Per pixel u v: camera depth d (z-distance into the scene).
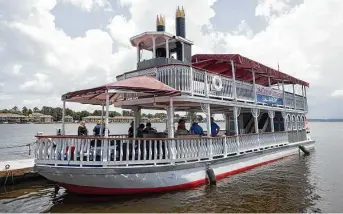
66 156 10.36
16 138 49.72
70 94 11.99
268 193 11.92
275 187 12.91
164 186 11.40
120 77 16.16
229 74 21.31
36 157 10.51
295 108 25.83
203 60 17.56
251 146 17.47
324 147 33.41
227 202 10.63
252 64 17.50
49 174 10.16
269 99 20.84
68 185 10.47
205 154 13.30
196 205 10.23
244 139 16.72
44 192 12.79
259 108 19.14
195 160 12.75
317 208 10.09
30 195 12.33
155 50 16.45
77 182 10.20
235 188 12.59
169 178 11.50
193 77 13.49
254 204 10.45
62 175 10.06
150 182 10.98
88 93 11.20
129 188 10.66
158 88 11.48
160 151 11.40
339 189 12.70
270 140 20.22
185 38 18.36
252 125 23.14
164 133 14.16
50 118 173.25
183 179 11.99
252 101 18.28
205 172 13.14
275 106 21.83
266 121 24.28
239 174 15.49
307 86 29.12
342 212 9.68
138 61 16.70
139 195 10.95
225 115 24.12
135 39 16.44
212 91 14.62
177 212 9.52
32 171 14.68
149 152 11.12
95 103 14.86
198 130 14.03
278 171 16.72
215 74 15.06
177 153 11.91
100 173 10.00
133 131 15.98
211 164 13.48
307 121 29.73
